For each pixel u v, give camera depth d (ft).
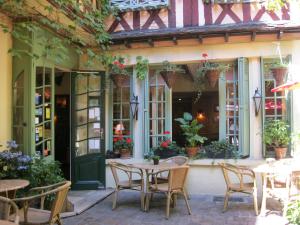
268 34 20.16
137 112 22.41
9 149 16.11
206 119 36.70
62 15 17.70
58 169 17.49
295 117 20.02
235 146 21.15
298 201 13.00
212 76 20.72
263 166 16.99
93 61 22.48
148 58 22.15
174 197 18.13
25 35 16.76
